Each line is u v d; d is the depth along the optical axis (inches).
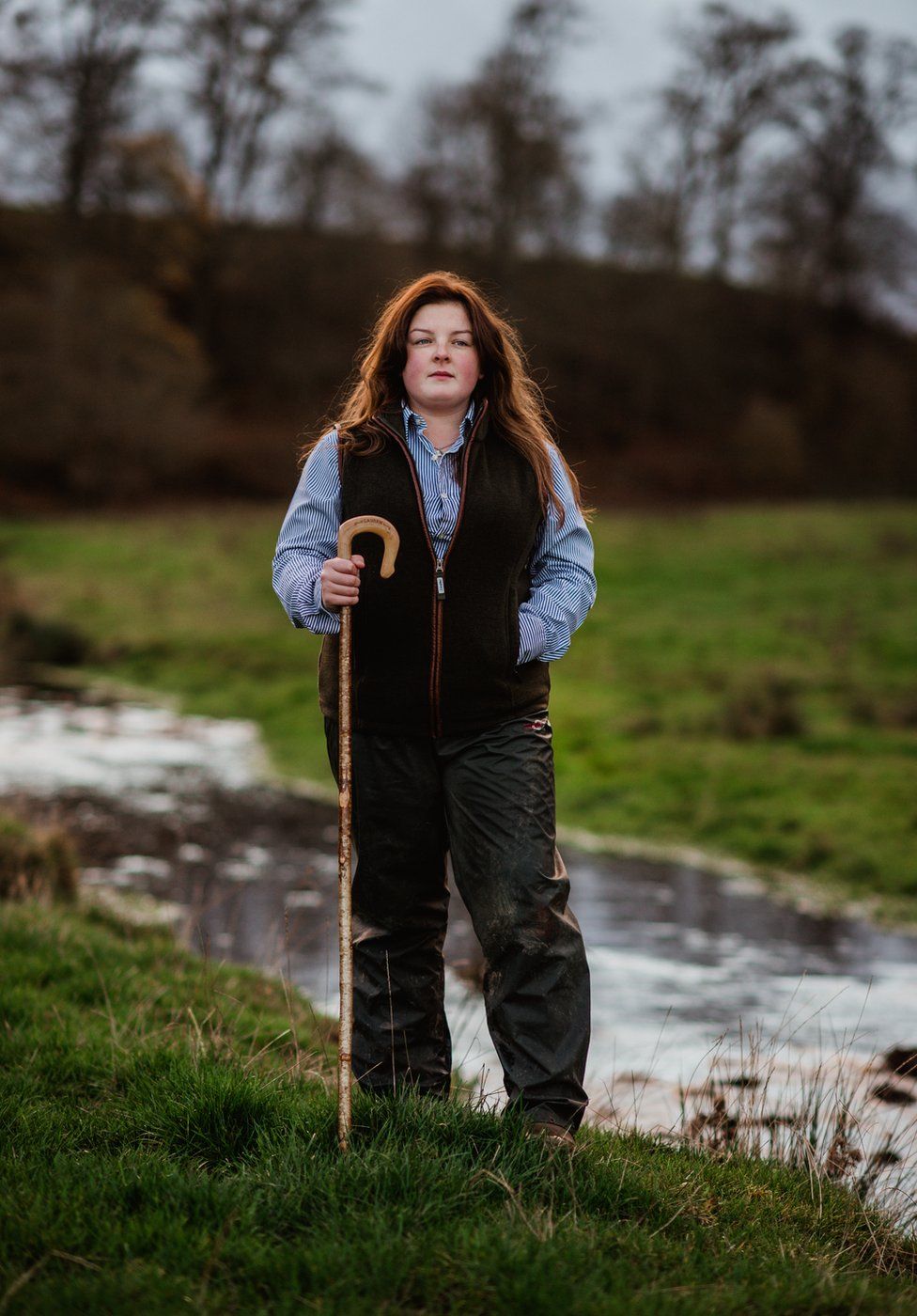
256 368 2400.3
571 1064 148.9
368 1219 125.9
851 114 2396.7
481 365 159.3
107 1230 124.9
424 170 2468.0
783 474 2453.2
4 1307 111.4
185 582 1311.5
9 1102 163.2
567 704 770.8
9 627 1093.8
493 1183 136.0
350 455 154.7
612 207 2541.8
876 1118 221.0
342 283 2418.8
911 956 371.6
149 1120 156.2
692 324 2615.7
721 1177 161.3
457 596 151.6
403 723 153.5
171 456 2009.1
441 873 162.2
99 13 2025.1
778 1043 278.8
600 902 433.7
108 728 792.3
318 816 571.5
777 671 866.1
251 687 913.5
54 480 1982.0
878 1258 147.6
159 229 2288.4
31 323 1966.0
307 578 152.0
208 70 2169.0
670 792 577.3
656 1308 114.9
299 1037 227.6
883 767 603.5
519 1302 114.1
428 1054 163.6
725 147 2428.6
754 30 2369.6
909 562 1411.2
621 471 2421.3
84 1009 227.0
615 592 1251.2
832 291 2659.9
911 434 2603.3
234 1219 127.2
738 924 406.6
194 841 505.7
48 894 321.7
